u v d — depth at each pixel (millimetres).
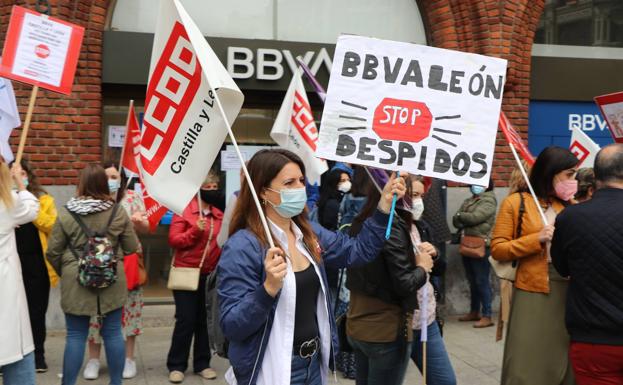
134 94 7906
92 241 4645
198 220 5555
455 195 8336
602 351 3344
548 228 3859
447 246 8328
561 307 3973
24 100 7109
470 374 6012
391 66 3273
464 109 3338
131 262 5605
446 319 8188
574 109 8945
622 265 3299
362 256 3139
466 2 8164
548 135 8867
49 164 7215
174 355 5750
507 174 8359
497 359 6469
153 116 3213
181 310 5707
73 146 7281
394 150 3254
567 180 4070
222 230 5422
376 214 3162
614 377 3383
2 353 3881
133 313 5840
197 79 3137
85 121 7312
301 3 8250
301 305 2844
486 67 3363
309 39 8281
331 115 3223
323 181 6598
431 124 3303
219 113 3127
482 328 7715
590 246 3371
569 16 8984
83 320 4758
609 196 3445
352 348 4055
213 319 2957
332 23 8352
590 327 3379
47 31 4168
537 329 3994
